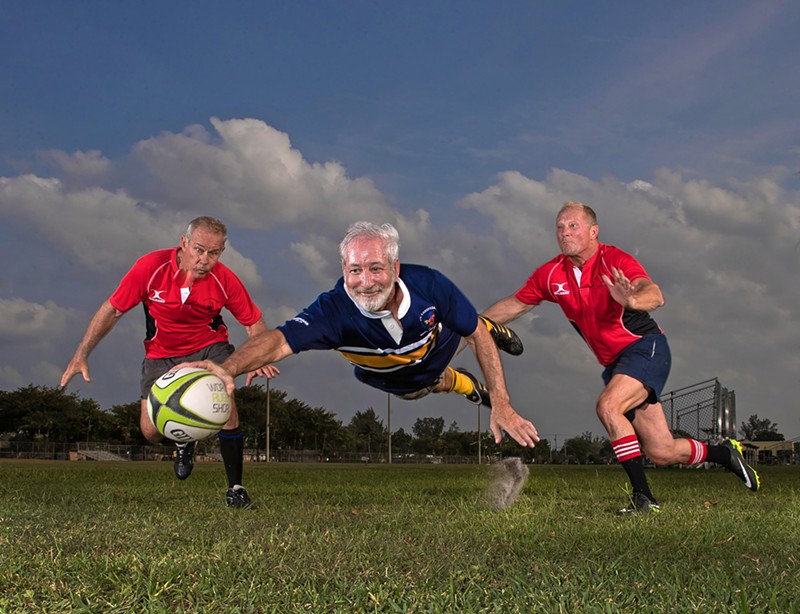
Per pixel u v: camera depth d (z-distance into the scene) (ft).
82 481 36.37
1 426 335.67
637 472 22.11
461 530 15.69
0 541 13.37
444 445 469.98
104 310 22.82
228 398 16.97
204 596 9.96
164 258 22.98
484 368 16.35
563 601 9.44
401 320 15.87
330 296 15.97
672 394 73.15
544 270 24.54
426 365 17.66
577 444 362.33
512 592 9.95
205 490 29.78
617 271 19.49
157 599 9.82
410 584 10.43
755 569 11.33
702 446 26.00
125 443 355.77
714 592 9.75
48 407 332.80
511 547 13.38
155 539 13.96
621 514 20.20
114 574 10.90
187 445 25.12
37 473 49.14
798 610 9.08
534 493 29.01
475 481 41.37
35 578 10.77
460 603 9.55
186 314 23.41
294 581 10.58
